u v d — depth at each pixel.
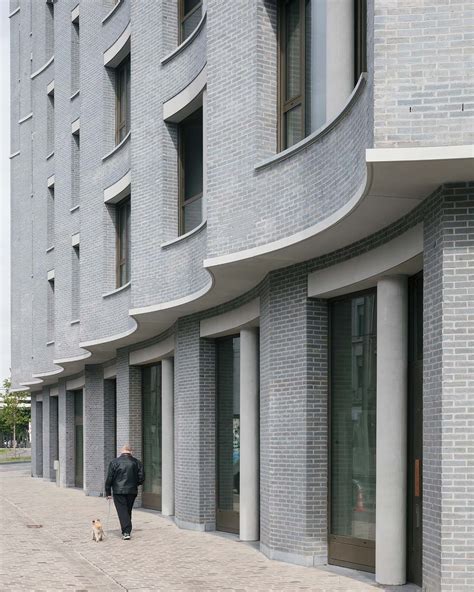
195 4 18.03
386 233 10.88
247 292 15.29
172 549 14.80
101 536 16.20
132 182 19.33
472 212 9.03
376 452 11.40
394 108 8.68
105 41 23.72
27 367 38.34
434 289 9.34
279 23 13.36
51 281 33.94
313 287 12.73
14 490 31.19
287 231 12.23
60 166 29.66
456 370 8.97
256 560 13.31
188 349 18.25
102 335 23.36
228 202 13.48
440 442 9.02
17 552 14.71
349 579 11.41
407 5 8.73
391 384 11.16
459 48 8.64
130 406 23.84
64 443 33.47
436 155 8.35
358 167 10.04
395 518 11.02
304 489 12.69
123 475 16.36
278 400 13.40
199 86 16.56
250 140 13.12
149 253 18.48
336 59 11.79
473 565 8.80
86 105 25.06
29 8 39.00
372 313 12.07
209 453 17.62
